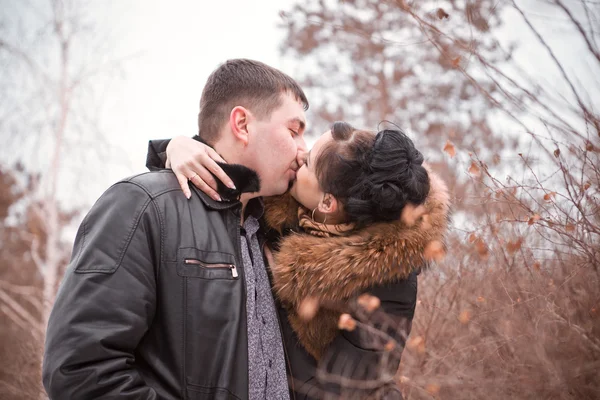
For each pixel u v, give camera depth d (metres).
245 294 1.65
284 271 1.76
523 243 2.02
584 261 1.84
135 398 1.42
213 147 1.88
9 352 5.31
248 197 1.84
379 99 7.75
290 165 1.88
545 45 1.84
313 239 1.80
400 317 1.79
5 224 8.16
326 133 1.92
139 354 1.57
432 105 7.07
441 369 2.10
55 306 1.46
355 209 1.78
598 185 1.86
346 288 1.70
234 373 1.53
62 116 6.78
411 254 1.72
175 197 1.65
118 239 1.52
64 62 6.94
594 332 1.74
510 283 1.95
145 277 1.52
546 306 1.80
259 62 1.91
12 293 7.40
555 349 1.72
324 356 1.82
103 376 1.40
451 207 2.04
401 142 1.80
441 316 2.27
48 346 1.42
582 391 1.65
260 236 1.97
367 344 1.75
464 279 2.21
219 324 1.55
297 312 1.80
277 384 1.72
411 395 2.05
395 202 1.73
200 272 1.57
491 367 1.83
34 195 6.91
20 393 4.67
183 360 1.52
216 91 1.88
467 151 2.28
